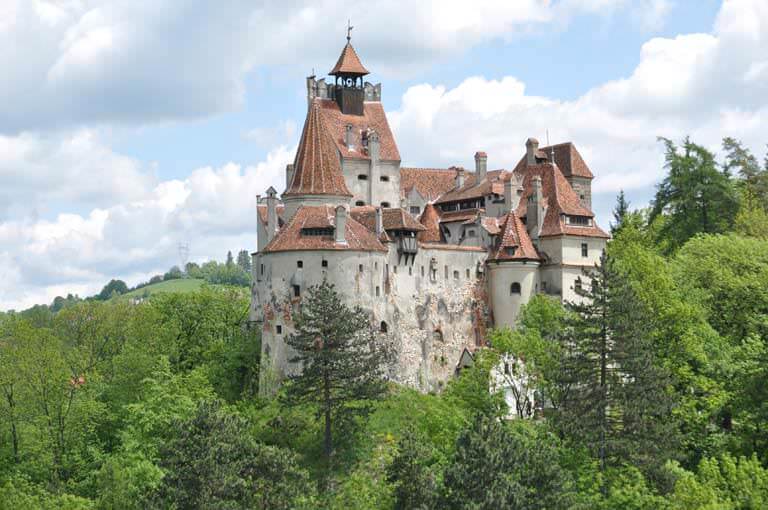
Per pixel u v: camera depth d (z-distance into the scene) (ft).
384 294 436.76
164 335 491.72
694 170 537.65
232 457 324.80
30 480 409.69
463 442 322.55
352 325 392.27
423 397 426.10
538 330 426.51
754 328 452.35
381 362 402.52
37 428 422.82
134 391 447.83
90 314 517.14
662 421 376.27
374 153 494.59
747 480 337.52
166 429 402.72
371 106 512.63
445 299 458.91
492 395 406.41
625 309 373.81
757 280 460.14
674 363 412.57
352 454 385.29
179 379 442.09
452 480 312.09
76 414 428.56
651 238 548.72
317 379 388.37
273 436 398.62
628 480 343.67
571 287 470.39
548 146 533.55
